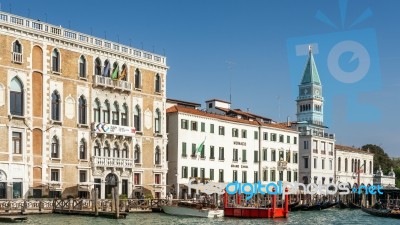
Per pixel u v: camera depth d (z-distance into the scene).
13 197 45.72
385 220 55.19
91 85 53.09
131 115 56.84
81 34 52.41
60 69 50.34
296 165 82.19
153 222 41.91
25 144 47.00
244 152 72.06
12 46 46.62
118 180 54.72
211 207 51.62
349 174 97.19
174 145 62.44
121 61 56.19
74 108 51.44
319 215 60.19
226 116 71.31
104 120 54.34
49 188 48.25
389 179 108.69
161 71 60.66
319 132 90.94
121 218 43.09
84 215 44.03
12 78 46.56
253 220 49.38
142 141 57.78
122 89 55.59
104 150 54.03
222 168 68.25
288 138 80.56
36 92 48.38
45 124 48.75
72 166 50.72
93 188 52.28
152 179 58.66
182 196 62.16
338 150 94.38
